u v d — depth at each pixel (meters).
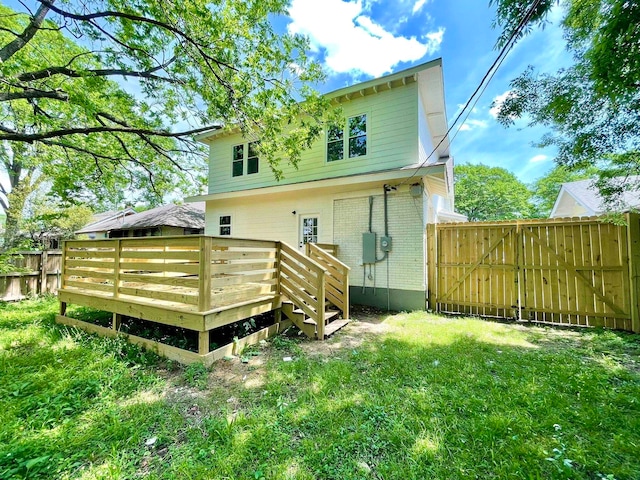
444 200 13.38
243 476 1.66
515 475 1.63
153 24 4.45
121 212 18.86
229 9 4.67
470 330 4.62
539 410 2.26
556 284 5.21
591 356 3.48
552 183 22.28
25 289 7.51
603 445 1.86
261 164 9.16
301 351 3.73
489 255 5.80
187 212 14.43
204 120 6.28
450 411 2.27
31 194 12.55
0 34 5.34
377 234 6.86
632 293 4.63
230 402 2.50
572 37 3.41
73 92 5.20
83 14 4.37
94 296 4.58
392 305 6.57
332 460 1.78
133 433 2.05
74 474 1.68
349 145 7.64
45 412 2.23
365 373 3.04
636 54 2.27
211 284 3.47
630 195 6.52
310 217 7.99
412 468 1.70
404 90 6.94
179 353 3.40
